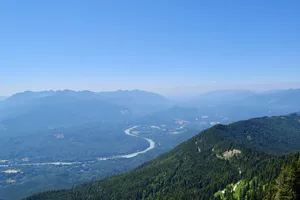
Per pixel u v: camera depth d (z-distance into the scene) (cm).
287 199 12638
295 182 12800
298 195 12756
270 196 14112
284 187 13050
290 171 13075
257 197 19288
